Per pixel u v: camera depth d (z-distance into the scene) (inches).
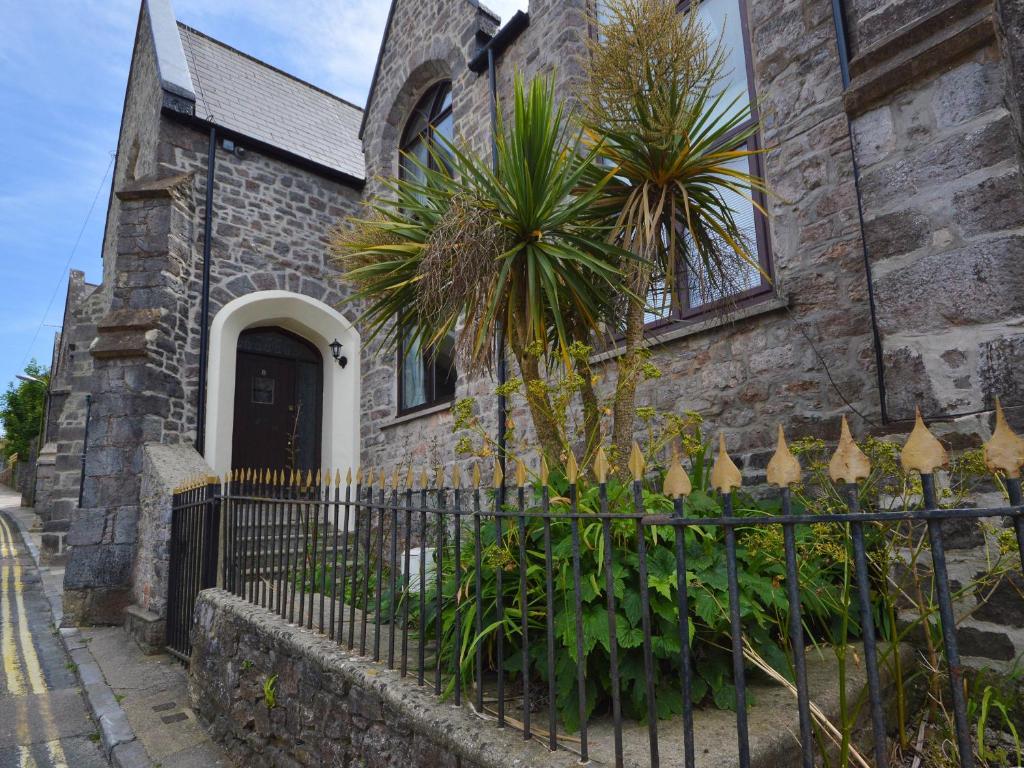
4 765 151.1
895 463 104.0
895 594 92.4
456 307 131.0
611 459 115.1
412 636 127.2
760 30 186.1
